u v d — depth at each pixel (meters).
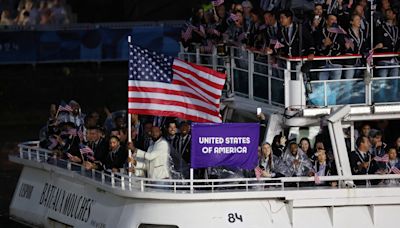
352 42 42.69
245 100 45.31
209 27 48.06
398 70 42.97
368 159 42.41
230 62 46.53
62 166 48.12
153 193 40.97
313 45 42.53
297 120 42.22
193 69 42.38
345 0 44.75
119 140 44.78
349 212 41.38
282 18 42.44
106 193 44.03
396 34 43.16
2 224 51.56
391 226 41.47
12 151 67.06
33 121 74.50
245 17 45.94
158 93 42.62
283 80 42.88
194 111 42.53
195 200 40.81
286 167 42.03
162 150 42.19
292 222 41.09
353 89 42.84
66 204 47.47
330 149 42.66
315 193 41.03
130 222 41.72
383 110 42.41
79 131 47.62
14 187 58.78
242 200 41.06
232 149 41.12
